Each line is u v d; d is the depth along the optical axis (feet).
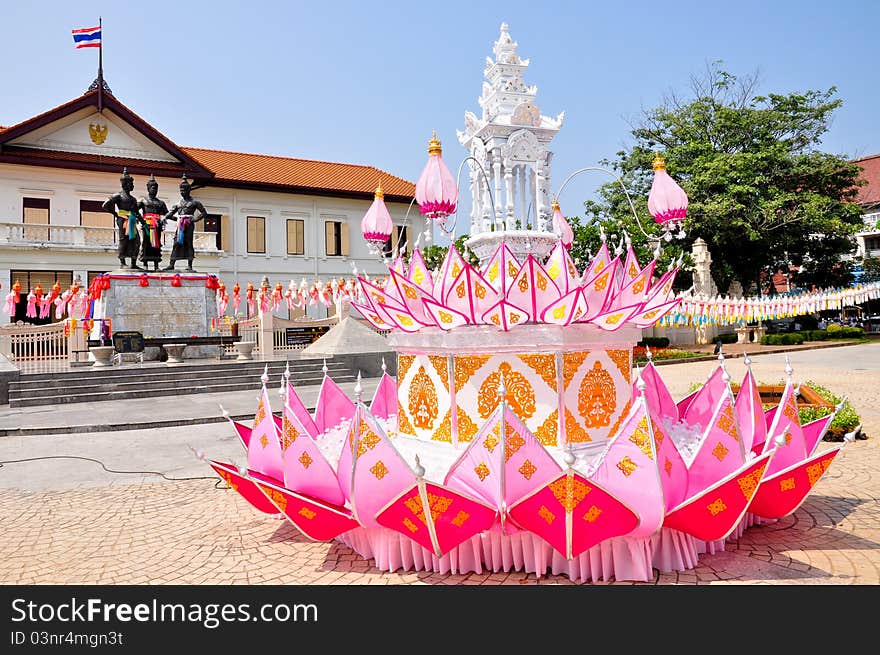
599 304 15.89
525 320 15.31
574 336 15.65
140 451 32.42
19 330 66.03
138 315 72.74
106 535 19.08
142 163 108.99
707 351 93.86
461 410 16.57
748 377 18.47
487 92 19.51
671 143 126.31
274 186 120.57
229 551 17.26
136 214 74.95
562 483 12.37
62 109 102.12
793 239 115.03
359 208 131.75
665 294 16.97
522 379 16.05
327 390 22.06
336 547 17.02
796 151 125.49
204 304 76.13
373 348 68.08
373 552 15.53
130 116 106.32
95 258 101.96
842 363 72.54
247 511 21.06
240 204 121.08
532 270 15.47
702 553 15.46
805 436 19.06
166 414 43.47
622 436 13.48
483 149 19.03
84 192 106.73
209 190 118.52
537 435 15.96
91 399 51.72
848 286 122.11
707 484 14.66
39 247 97.55
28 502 23.03
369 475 13.94
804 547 15.92
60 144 105.19
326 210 128.67
